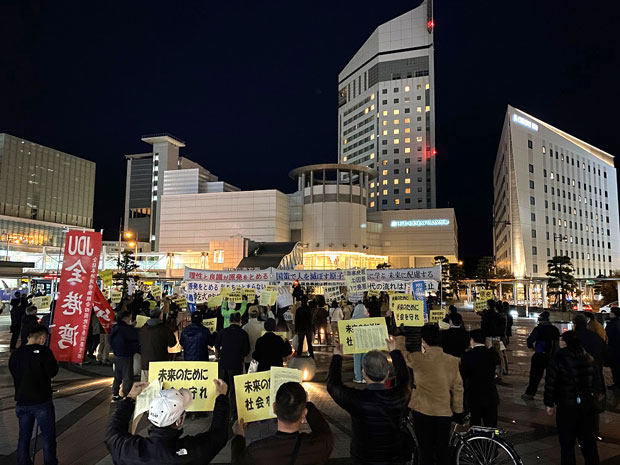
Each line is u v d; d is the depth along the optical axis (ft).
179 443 9.49
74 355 25.09
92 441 22.90
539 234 250.37
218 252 253.65
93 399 31.32
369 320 17.42
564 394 18.12
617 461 20.84
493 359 19.43
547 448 22.40
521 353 57.31
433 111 409.69
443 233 322.14
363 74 454.81
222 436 10.11
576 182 289.12
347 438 23.36
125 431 9.80
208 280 68.13
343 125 481.87
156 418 9.33
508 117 256.32
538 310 139.03
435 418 15.93
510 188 250.37
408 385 12.96
